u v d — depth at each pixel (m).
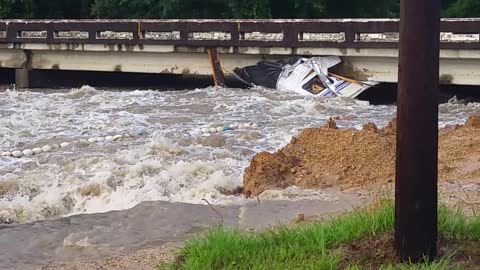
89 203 9.97
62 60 29.38
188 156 13.30
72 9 44.06
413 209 5.25
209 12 38.00
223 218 7.84
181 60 26.81
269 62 25.00
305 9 37.88
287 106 20.88
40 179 11.48
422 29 5.03
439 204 6.84
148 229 7.50
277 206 8.34
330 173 9.89
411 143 5.18
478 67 21.42
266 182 9.85
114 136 16.12
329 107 20.95
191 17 38.16
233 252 5.74
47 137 16.14
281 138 15.48
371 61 23.22
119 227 7.63
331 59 23.67
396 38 22.27
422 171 5.20
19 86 30.20
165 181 10.76
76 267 6.27
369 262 5.40
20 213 9.60
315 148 10.59
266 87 24.59
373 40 22.64
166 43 26.33
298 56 24.34
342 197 8.73
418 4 5.01
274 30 24.41
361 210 6.84
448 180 9.30
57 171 12.27
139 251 6.70
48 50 29.36
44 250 6.90
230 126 17.41
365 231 5.93
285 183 9.84
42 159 13.61
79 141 15.52
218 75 25.69
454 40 21.11
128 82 31.25
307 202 8.48
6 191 10.85
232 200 9.18
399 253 5.36
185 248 6.21
